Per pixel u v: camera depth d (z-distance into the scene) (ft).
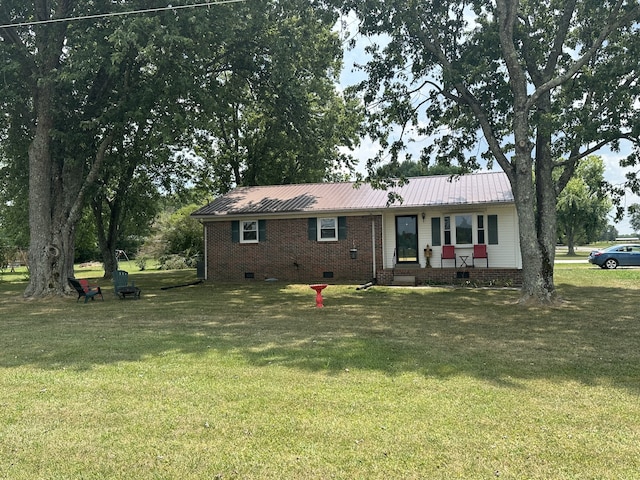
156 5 45.44
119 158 63.00
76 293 51.55
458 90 42.91
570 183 145.79
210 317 34.50
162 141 49.55
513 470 10.88
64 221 51.93
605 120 40.73
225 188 104.94
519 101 38.86
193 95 49.78
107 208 96.84
